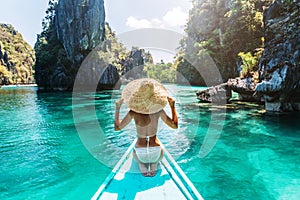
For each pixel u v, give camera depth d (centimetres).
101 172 505
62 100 2084
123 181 254
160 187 243
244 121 904
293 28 1023
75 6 3962
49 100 2114
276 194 409
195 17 3934
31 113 1343
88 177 485
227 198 399
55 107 1585
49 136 811
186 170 497
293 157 564
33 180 477
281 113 1036
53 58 4400
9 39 10088
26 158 596
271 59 1067
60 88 4069
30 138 792
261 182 450
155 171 270
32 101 2048
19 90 3941
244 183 447
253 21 2962
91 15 3931
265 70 1088
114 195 230
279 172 489
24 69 8375
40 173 507
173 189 239
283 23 1070
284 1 1075
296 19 1023
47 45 4766
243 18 3045
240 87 1318
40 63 4412
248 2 3080
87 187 447
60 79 4044
